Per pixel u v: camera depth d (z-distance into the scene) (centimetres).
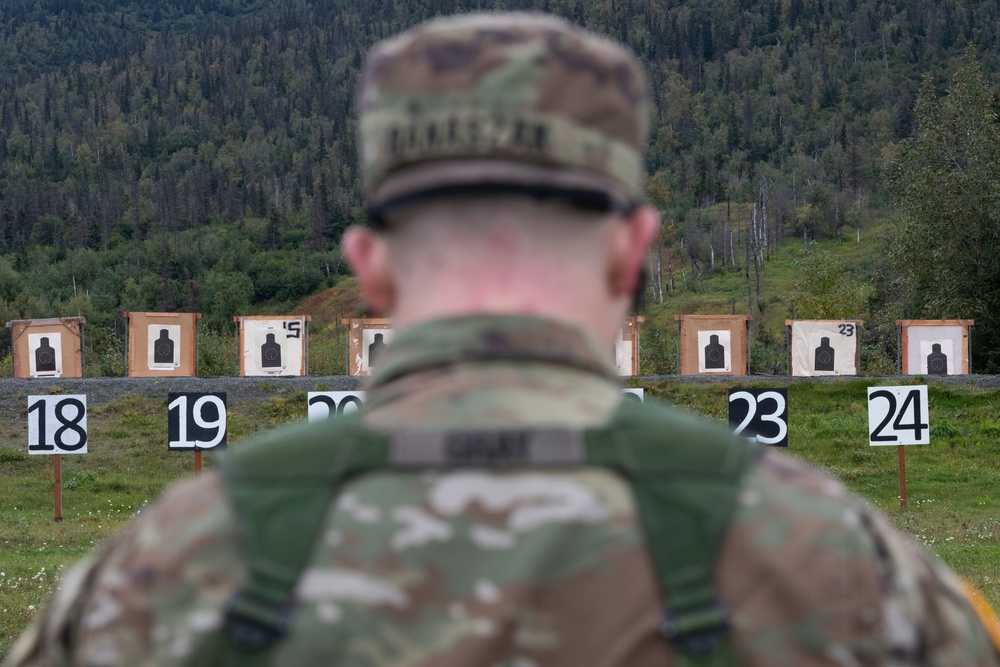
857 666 145
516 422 155
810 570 148
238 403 2869
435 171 159
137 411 2802
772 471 157
